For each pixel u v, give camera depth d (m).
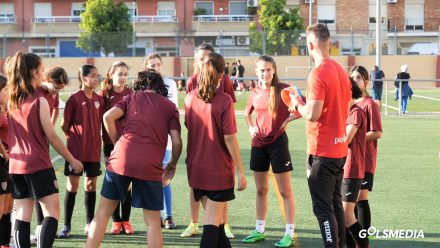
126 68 7.38
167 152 7.54
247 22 48.31
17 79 5.70
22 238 5.78
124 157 5.65
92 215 7.22
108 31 44.50
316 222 7.83
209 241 5.70
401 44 46.47
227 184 5.77
